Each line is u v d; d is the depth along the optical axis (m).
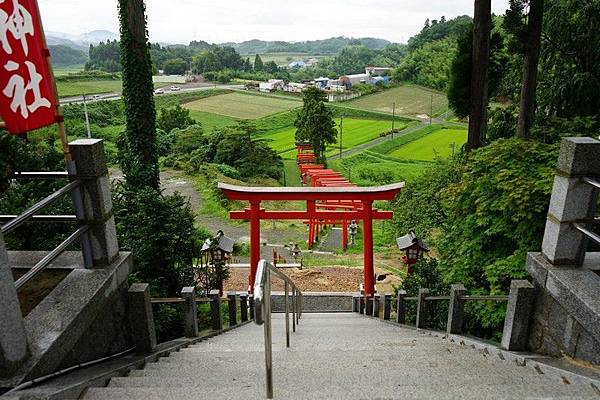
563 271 3.95
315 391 3.19
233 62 139.25
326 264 17.75
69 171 3.78
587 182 3.71
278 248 21.16
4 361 2.69
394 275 16.31
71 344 3.29
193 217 8.62
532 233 6.67
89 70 109.50
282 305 12.65
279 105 85.06
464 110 12.74
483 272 7.59
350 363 4.25
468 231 7.69
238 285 14.60
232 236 22.88
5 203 6.37
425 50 101.38
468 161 8.59
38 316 3.34
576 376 3.41
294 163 49.41
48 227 6.96
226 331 7.28
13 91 3.09
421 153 52.94
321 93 43.25
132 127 12.52
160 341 6.65
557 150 7.16
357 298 11.95
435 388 3.25
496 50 12.71
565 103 13.07
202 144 43.69
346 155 52.84
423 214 16.30
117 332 4.20
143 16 12.19
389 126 68.69
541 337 4.25
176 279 7.98
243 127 43.59
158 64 142.50
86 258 3.99
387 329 7.38
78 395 2.93
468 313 7.35
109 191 4.07
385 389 3.22
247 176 39.81
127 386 3.38
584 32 13.02
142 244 7.65
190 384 3.44
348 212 13.09
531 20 11.75
